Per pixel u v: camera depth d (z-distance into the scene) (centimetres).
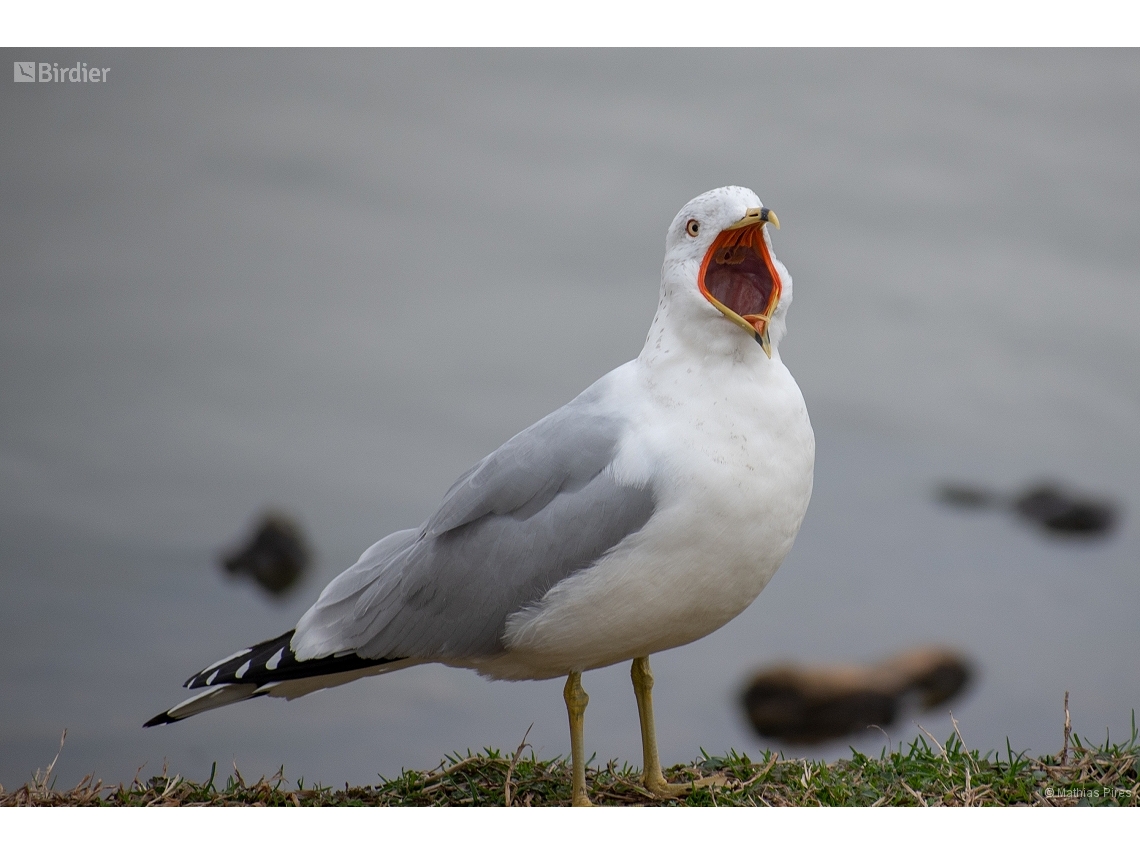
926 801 1034
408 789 1105
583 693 1045
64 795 1062
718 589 989
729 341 970
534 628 1004
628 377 1019
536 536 995
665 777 1138
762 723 2230
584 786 1034
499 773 1127
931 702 2327
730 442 961
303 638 1088
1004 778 1067
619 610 985
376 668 1086
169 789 1084
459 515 1032
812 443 1002
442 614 1035
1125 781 1075
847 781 1085
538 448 1016
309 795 1089
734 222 961
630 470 970
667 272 998
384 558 1105
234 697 1105
